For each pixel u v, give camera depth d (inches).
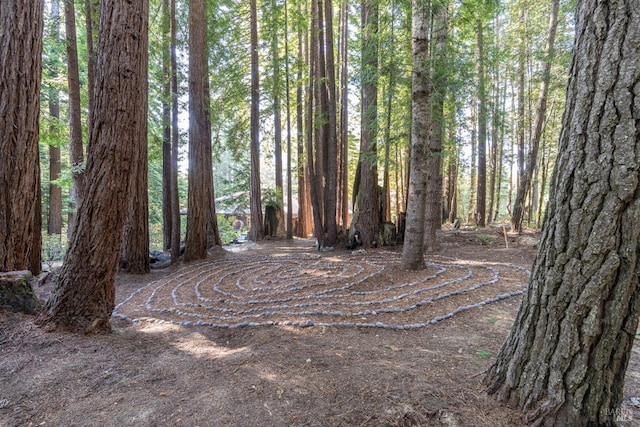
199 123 347.6
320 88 459.2
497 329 144.6
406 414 80.4
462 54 307.7
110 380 102.0
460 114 326.3
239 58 506.3
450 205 717.3
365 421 78.8
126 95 133.3
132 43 133.7
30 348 117.9
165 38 374.6
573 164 69.0
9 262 159.8
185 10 376.8
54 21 315.9
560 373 71.5
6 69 162.2
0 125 159.8
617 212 63.4
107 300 143.1
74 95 316.8
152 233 665.6
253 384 98.0
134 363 115.0
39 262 240.4
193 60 336.8
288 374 103.9
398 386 93.5
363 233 400.5
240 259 358.0
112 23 130.0
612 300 65.5
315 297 200.5
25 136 167.0
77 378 102.0
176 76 340.2
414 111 239.0
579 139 67.9
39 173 192.2
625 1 61.2
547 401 73.2
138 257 300.8
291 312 171.6
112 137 133.3
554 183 74.4
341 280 237.9
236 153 561.0
